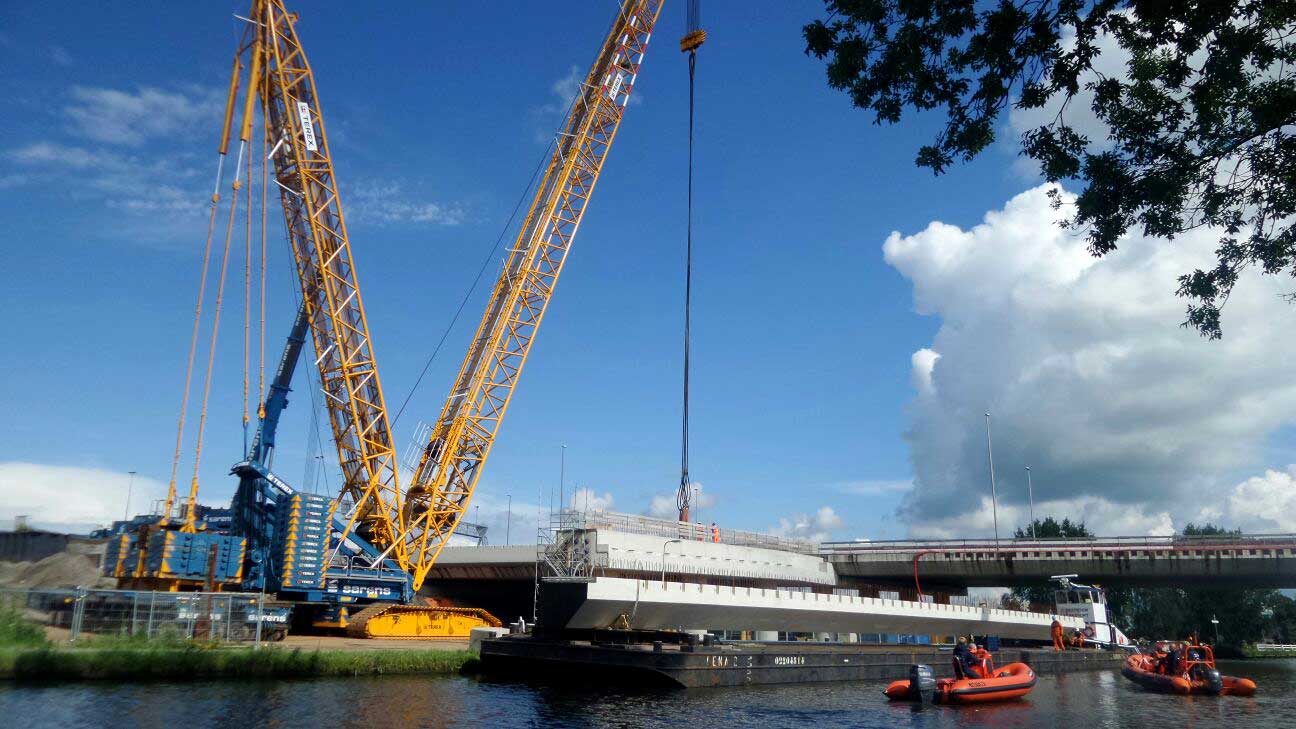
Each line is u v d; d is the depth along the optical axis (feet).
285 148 229.66
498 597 301.84
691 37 225.35
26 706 104.06
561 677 149.38
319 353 234.58
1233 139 61.41
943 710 136.87
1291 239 62.28
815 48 65.31
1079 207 64.49
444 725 103.86
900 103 65.41
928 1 60.95
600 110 268.82
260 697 118.73
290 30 227.20
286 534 208.54
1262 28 55.06
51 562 177.88
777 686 152.87
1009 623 263.70
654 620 171.32
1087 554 283.59
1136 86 61.31
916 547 300.61
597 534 182.29
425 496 245.65
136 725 95.71
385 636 211.61
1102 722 130.00
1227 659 479.82
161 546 180.86
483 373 254.06
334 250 233.55
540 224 262.26
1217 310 65.92
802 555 270.26
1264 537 269.23
